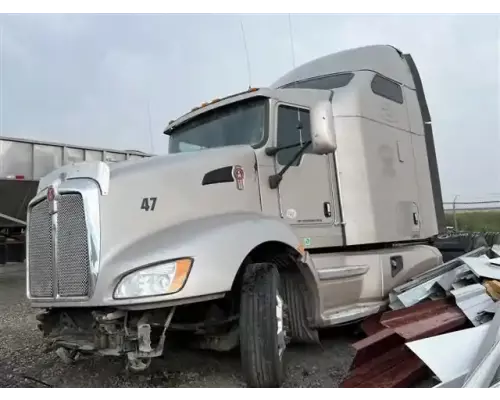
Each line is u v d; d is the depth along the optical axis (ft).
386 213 17.93
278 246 13.00
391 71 20.24
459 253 24.48
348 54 19.69
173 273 10.39
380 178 17.94
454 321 13.17
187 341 13.47
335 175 16.53
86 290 10.81
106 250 10.82
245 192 13.50
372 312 16.05
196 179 12.50
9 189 33.94
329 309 14.96
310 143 14.69
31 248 12.39
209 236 11.21
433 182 22.31
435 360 10.28
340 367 13.62
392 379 10.95
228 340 12.37
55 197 11.49
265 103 14.98
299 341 14.16
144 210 11.46
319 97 16.76
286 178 14.80
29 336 18.22
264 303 11.35
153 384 12.39
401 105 20.30
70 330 11.71
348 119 17.22
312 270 13.53
